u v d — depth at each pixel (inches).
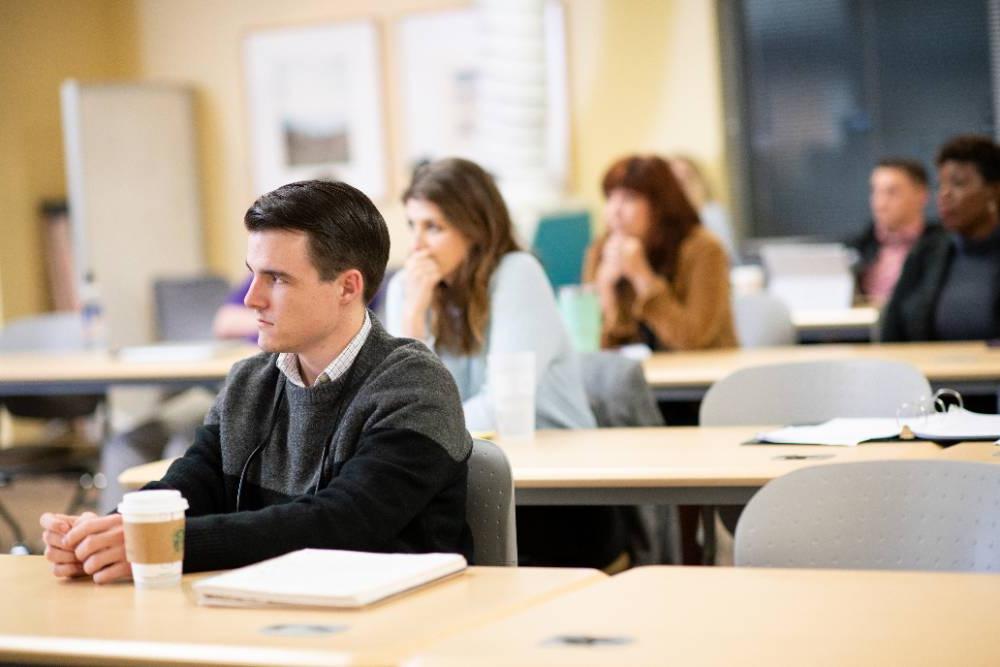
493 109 373.4
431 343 151.6
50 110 416.2
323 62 417.7
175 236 415.8
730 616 68.6
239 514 88.3
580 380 153.9
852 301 300.4
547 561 146.2
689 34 385.1
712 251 217.5
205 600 76.4
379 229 98.3
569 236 345.4
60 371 229.6
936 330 223.8
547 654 62.1
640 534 158.1
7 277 400.5
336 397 97.1
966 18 378.0
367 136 414.3
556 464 122.2
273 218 95.0
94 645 69.1
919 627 65.1
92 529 84.9
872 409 143.5
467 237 149.5
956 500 89.0
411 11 407.2
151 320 407.5
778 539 92.9
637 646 63.2
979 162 217.5
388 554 82.7
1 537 269.1
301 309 95.0
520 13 370.3
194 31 429.1
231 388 102.6
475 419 145.6
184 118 420.2
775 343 241.6
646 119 388.5
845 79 388.5
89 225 398.6
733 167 392.8
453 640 65.2
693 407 212.2
